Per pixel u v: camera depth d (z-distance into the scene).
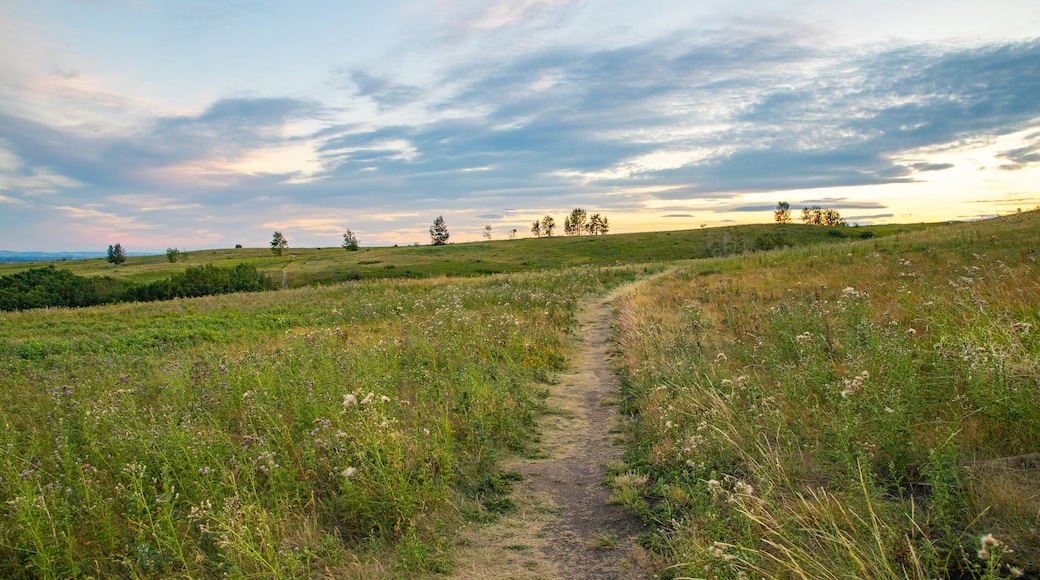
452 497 5.04
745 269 22.75
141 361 11.74
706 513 3.93
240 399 7.38
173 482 5.03
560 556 4.14
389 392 7.15
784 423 5.27
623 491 5.00
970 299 8.00
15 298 38.53
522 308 17.62
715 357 8.37
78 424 6.50
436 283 30.53
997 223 27.02
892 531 3.37
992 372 4.80
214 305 24.81
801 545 3.55
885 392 5.14
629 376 9.20
